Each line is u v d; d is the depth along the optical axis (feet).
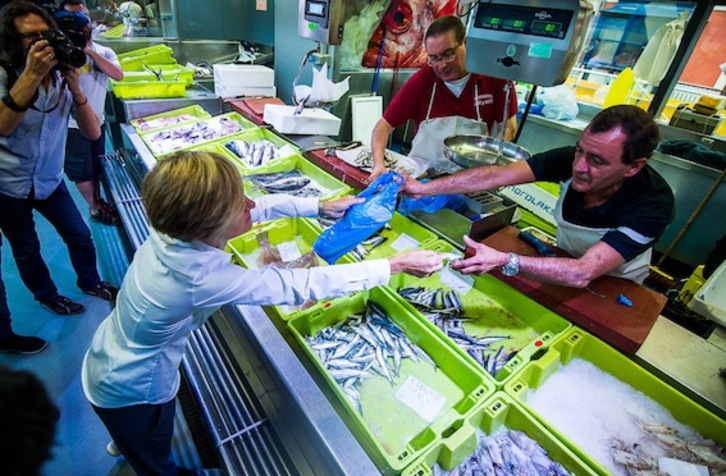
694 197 9.55
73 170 9.09
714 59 12.18
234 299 2.90
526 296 4.39
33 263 6.55
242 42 14.12
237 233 3.00
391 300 4.41
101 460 5.25
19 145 5.21
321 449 3.11
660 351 3.76
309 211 4.35
